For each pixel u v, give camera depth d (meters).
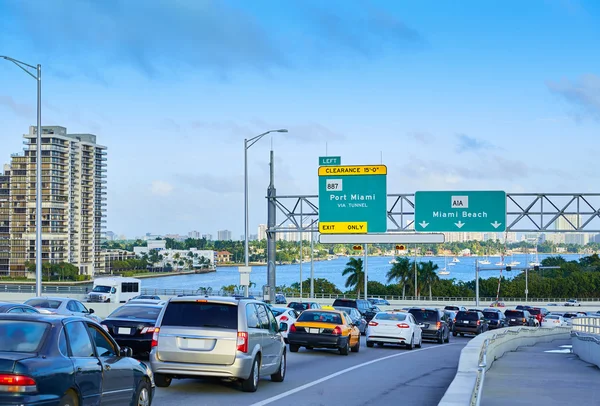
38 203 44.59
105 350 13.11
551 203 55.97
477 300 117.88
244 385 19.03
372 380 23.19
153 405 16.61
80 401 11.57
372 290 171.62
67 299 34.81
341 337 33.56
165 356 18.53
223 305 18.81
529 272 196.50
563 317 90.31
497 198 54.62
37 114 44.72
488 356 26.36
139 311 26.91
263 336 19.98
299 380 22.83
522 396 18.19
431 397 19.17
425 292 167.75
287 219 59.34
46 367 10.77
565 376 24.31
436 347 43.69
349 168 54.56
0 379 10.27
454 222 54.81
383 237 55.94
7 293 88.50
